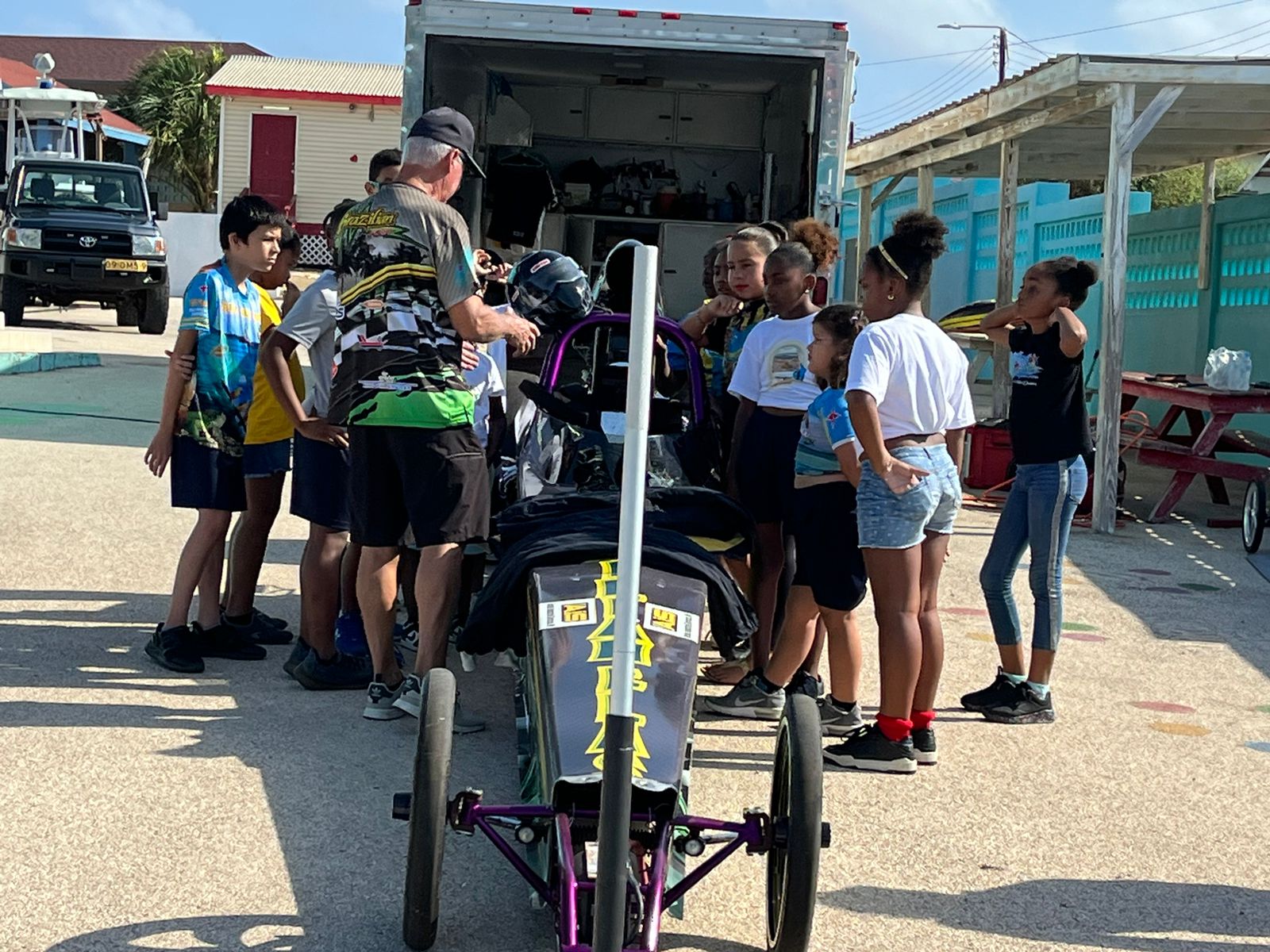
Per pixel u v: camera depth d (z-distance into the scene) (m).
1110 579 8.88
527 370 7.43
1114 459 10.46
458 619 6.38
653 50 8.88
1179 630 7.65
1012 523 5.92
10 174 22.11
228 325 5.86
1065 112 11.20
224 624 6.23
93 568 7.64
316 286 5.64
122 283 21.23
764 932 3.97
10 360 15.57
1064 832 4.77
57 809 4.48
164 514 8.98
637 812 3.63
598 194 12.10
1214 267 14.30
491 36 8.78
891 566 5.06
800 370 5.72
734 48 8.84
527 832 3.58
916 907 4.14
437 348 5.03
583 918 3.40
